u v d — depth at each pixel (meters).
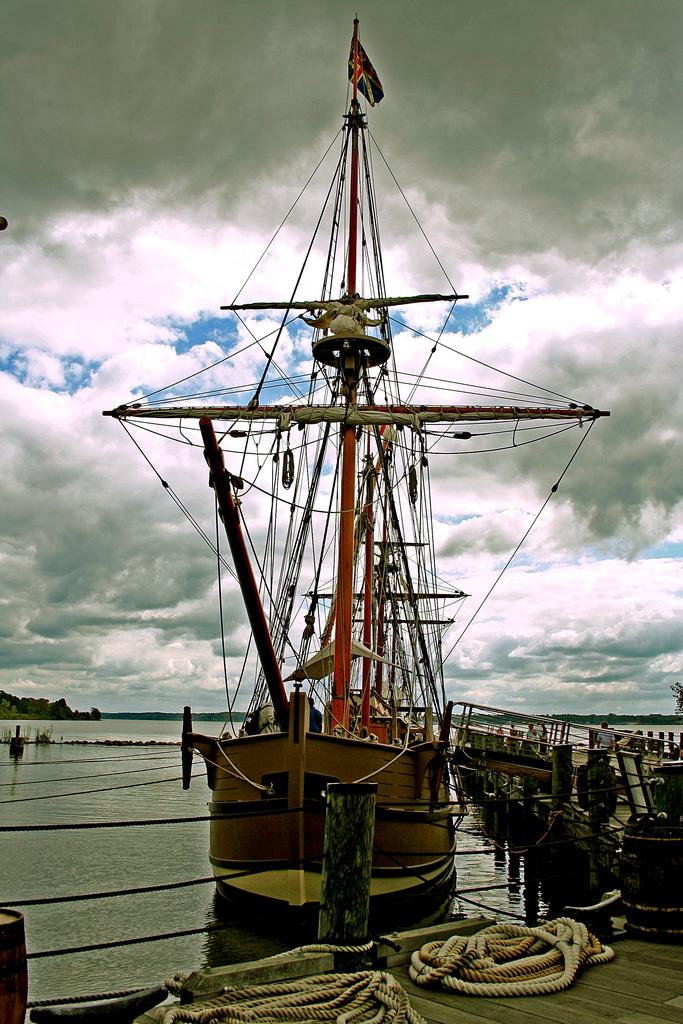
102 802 50.28
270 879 16.19
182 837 35.22
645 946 8.76
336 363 25.55
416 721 29.28
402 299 26.45
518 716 25.67
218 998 6.65
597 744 24.72
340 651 19.95
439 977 7.12
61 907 20.80
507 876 27.12
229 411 24.78
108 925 18.75
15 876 25.06
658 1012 6.60
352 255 27.55
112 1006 5.93
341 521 21.41
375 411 24.05
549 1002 6.84
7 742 133.00
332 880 7.89
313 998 6.58
